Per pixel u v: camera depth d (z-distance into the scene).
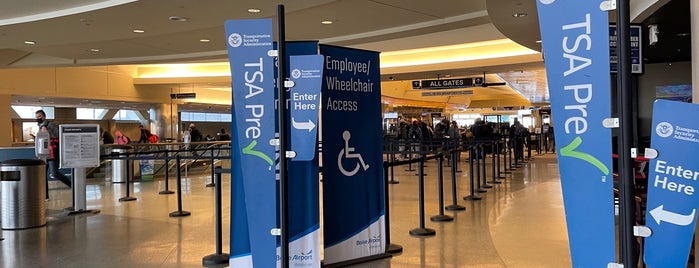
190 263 4.93
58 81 17.17
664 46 9.07
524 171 13.80
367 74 4.75
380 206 4.86
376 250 4.82
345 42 10.83
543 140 26.14
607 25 2.22
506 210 7.56
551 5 2.33
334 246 4.55
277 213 3.94
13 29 9.43
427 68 16.17
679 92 10.30
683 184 2.23
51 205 8.79
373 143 4.81
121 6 7.82
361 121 4.71
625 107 2.21
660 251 2.27
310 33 10.33
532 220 6.77
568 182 2.36
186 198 9.36
